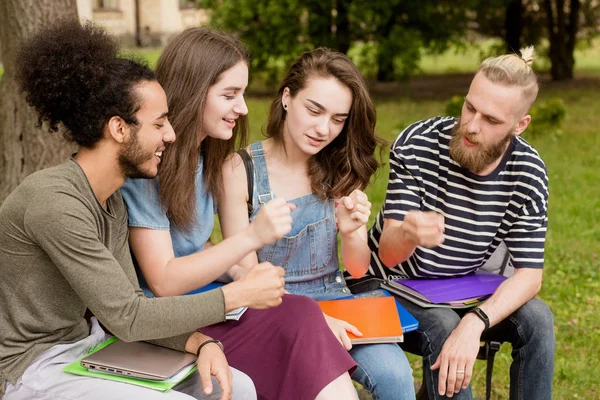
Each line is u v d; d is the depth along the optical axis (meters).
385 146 3.06
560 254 5.89
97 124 2.22
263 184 2.86
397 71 15.65
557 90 16.47
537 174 2.97
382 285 3.10
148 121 2.26
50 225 2.15
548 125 10.55
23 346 2.29
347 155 2.91
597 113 12.92
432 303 2.88
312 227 2.91
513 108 2.78
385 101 14.65
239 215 2.84
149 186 2.53
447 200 3.01
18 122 4.68
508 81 2.77
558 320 4.68
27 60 2.27
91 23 2.32
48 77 2.21
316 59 2.77
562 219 6.80
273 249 2.89
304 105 2.74
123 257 2.44
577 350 4.29
